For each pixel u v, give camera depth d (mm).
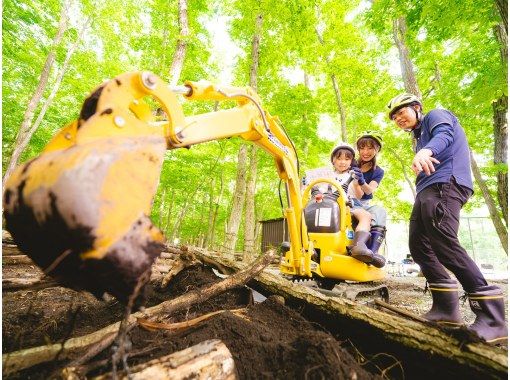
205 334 1810
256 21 11031
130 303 1145
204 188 22547
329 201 3412
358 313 2031
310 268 3078
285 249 3533
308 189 3514
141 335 1803
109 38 11820
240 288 2854
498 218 9578
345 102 13812
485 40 7859
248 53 12188
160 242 1208
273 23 11711
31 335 1942
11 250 4391
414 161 2131
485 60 7582
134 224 1137
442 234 2143
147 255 1152
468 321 3299
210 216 20562
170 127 1571
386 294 3881
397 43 9984
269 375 1499
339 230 3342
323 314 2271
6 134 11742
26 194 1060
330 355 1463
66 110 12953
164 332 1848
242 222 23938
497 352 1423
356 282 3506
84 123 1264
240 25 11555
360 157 4617
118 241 1080
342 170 4035
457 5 5074
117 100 1364
